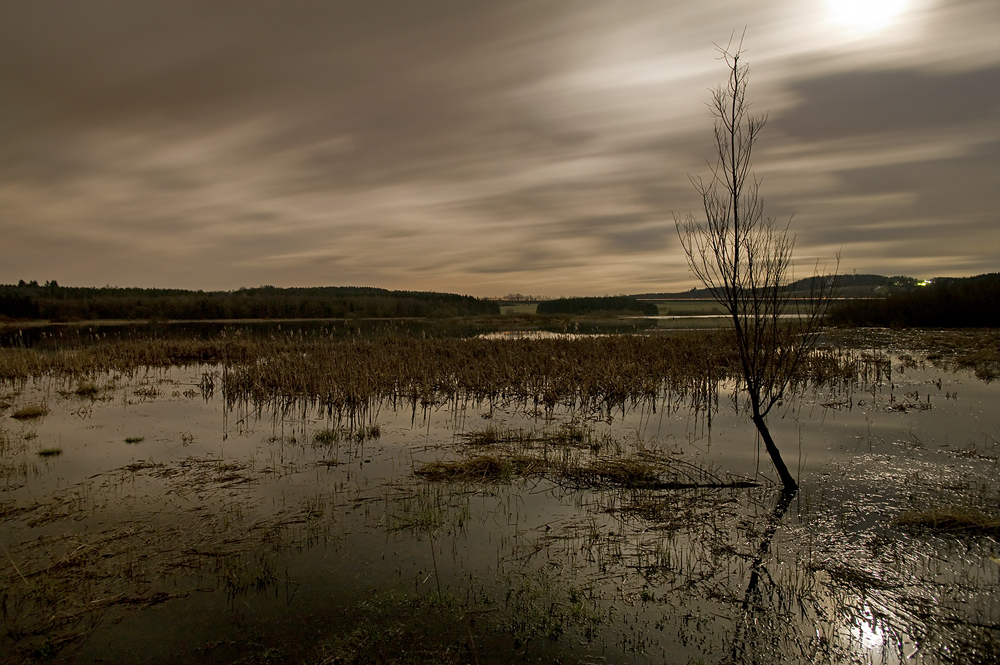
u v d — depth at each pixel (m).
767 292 7.97
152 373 19.84
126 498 7.42
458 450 9.71
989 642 4.40
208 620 4.74
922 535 6.18
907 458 8.90
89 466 8.83
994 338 25.39
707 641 4.47
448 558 5.77
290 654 4.32
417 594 5.09
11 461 9.11
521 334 36.16
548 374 16.70
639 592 5.16
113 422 12.06
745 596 5.08
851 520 6.61
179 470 8.60
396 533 6.34
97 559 5.76
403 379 15.86
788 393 14.78
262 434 10.98
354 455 9.45
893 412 12.11
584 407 13.54
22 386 16.77
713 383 15.12
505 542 6.13
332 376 14.36
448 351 21.61
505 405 13.95
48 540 6.18
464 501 7.32
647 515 6.84
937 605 4.89
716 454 9.33
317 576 5.41
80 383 16.50
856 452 9.27
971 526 6.28
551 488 7.81
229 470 8.62
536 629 4.61
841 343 25.75
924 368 18.36
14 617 4.82
